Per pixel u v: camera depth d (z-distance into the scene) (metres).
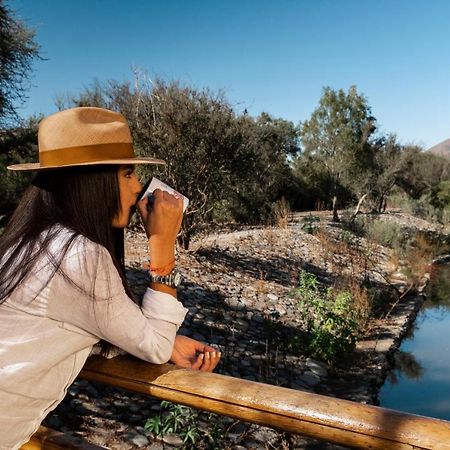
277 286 10.86
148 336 1.22
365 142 29.48
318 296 9.90
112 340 1.20
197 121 10.39
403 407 7.05
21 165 1.25
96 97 11.21
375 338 9.28
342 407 1.08
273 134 23.30
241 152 10.97
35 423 1.20
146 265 1.33
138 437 4.62
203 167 10.65
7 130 14.63
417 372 8.31
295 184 32.62
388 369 8.22
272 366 6.98
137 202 1.33
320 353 7.63
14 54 13.52
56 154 1.19
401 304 12.10
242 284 10.38
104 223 1.22
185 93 10.52
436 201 38.91
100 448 1.41
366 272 13.30
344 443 1.06
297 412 1.10
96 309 1.15
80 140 1.19
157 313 1.27
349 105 28.62
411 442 0.99
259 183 21.92
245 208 19.52
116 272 1.19
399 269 15.29
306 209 33.66
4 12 12.86
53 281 1.14
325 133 28.72
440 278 16.22
